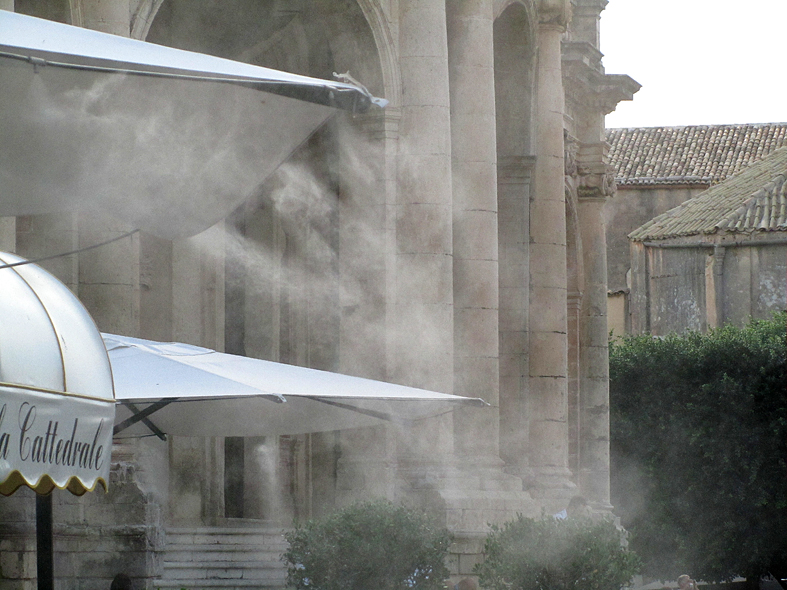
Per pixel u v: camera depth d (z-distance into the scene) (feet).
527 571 62.64
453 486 84.48
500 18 108.58
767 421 157.58
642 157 234.99
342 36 86.43
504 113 110.73
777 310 193.47
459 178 91.20
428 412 58.13
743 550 155.84
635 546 159.43
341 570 60.44
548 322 112.06
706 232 201.36
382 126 86.12
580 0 139.85
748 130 239.50
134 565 71.92
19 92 28.43
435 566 61.72
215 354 53.72
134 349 51.24
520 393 110.52
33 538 71.00
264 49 96.37
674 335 165.78
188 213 32.45
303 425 57.62
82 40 30.25
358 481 84.43
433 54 86.58
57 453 34.32
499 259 110.73
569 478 111.65
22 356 33.58
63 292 37.40
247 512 99.55
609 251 228.63
